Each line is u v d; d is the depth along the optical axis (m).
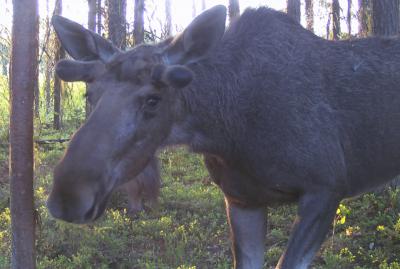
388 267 3.38
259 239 3.11
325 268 3.44
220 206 4.40
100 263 3.60
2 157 6.14
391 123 3.07
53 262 3.51
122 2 6.47
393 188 4.18
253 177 2.93
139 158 2.52
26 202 2.89
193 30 2.63
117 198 4.37
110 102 2.46
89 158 2.35
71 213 2.30
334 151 2.88
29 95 2.85
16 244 2.90
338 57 3.03
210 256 3.70
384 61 3.10
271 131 2.83
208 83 2.84
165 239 3.87
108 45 2.69
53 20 2.70
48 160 5.90
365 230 3.85
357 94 3.00
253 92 2.86
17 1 2.82
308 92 2.89
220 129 2.88
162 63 2.55
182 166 5.62
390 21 4.47
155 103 2.53
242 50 2.91
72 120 8.51
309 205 2.83
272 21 2.96
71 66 2.55
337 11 8.90
